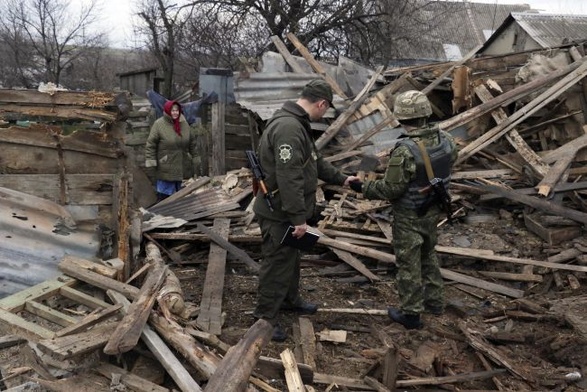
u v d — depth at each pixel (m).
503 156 6.98
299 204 3.55
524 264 5.26
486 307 4.73
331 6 17.47
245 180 7.00
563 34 16.41
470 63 8.78
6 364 3.29
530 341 4.20
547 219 5.78
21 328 3.26
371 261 5.42
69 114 4.17
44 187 4.21
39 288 3.83
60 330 3.35
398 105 4.00
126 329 3.17
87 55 29.41
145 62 27.89
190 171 7.56
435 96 8.84
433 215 4.08
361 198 6.32
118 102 4.20
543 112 7.59
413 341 4.12
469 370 3.83
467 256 5.38
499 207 6.29
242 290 4.78
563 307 4.52
